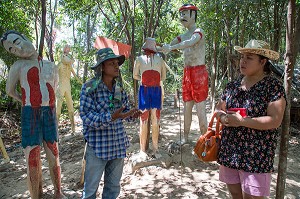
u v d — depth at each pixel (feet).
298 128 24.77
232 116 7.70
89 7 23.16
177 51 16.80
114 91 9.10
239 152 7.85
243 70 7.92
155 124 15.30
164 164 15.14
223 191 12.59
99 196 12.50
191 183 13.39
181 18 15.97
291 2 7.85
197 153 8.94
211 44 40.96
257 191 7.64
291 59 7.98
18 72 10.78
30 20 32.55
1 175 16.66
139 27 22.91
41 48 13.01
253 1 22.03
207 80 15.99
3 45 10.70
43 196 12.50
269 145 7.65
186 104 16.67
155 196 12.28
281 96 7.37
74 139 23.12
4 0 24.47
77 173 15.92
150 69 14.97
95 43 14.38
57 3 33.32
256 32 28.96
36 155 11.12
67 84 23.31
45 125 11.22
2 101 31.91
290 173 15.20
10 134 27.48
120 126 9.23
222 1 21.70
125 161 15.98
